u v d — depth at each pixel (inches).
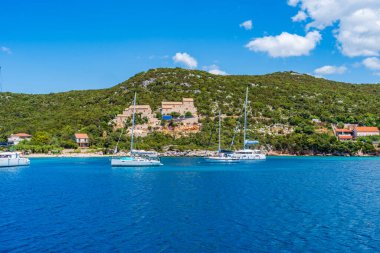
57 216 1631.4
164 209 1758.1
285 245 1246.9
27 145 5851.4
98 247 1221.1
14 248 1211.9
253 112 6943.9
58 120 7042.3
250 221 1540.4
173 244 1250.6
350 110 7741.1
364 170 3673.7
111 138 6195.9
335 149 5994.1
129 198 2053.4
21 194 2228.1
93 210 1745.8
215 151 5748.0
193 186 2511.1
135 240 1290.6
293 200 1984.5
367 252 1190.3
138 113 6914.4
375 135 6476.4
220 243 1262.3
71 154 5738.2
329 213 1688.0
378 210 1749.5
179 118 6732.3
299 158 5497.1
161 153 5807.1
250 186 2509.8
